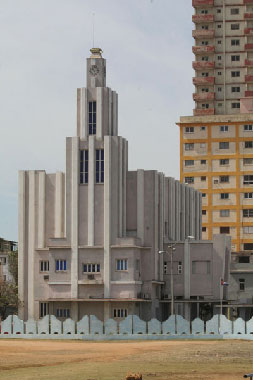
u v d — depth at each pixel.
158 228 135.12
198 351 77.81
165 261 139.62
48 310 131.88
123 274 127.62
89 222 129.25
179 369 62.00
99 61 136.00
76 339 106.88
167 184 143.25
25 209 135.88
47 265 133.88
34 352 81.31
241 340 102.12
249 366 64.75
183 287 138.62
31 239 135.00
